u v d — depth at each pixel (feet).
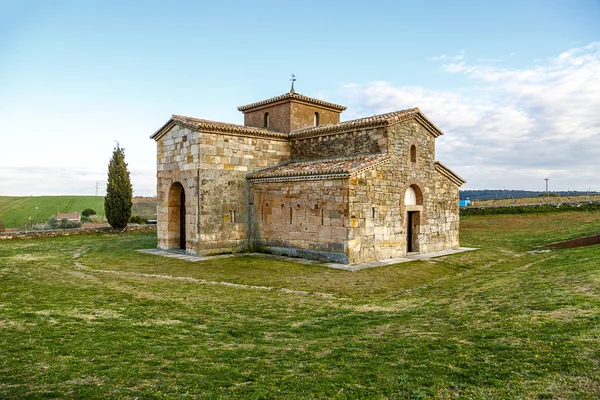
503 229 129.08
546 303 34.35
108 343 28.37
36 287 47.62
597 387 18.72
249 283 53.01
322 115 104.88
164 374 22.97
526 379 20.33
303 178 72.38
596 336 24.40
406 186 79.00
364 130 78.69
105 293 44.93
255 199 82.07
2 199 274.57
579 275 44.21
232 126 81.61
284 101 98.17
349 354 26.27
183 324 34.19
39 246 89.35
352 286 51.88
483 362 23.03
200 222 75.51
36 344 27.58
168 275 57.88
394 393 19.99
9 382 21.33
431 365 23.25
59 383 21.35
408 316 36.50
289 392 20.45
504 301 38.06
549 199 199.21
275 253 78.28
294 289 49.90
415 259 74.02
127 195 120.16
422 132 84.02
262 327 33.76
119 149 120.06
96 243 94.79
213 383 21.74
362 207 69.05
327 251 69.67
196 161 76.18
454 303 40.40
